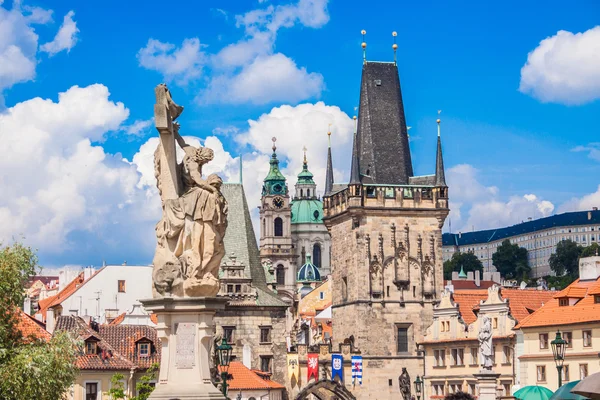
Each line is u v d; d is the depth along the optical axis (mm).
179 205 27438
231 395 141875
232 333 168125
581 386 28906
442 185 178000
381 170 180375
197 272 27375
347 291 178750
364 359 171750
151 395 27250
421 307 175000
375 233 175625
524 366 131375
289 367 172750
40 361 62000
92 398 117000
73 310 171375
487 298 146000
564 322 125000
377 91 185000
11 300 66562
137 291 183750
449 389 151625
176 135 28422
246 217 178000
